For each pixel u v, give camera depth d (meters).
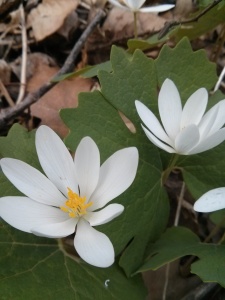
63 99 0.19
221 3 0.17
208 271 0.12
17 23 0.23
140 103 0.13
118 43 0.23
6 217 0.11
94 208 0.12
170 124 0.13
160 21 0.23
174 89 0.13
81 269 0.12
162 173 0.14
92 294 0.12
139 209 0.13
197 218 0.17
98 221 0.11
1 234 0.12
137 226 0.13
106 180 0.12
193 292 0.14
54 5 0.23
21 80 0.21
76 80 0.20
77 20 0.24
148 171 0.13
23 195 0.13
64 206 0.12
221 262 0.12
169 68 0.15
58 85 0.20
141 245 0.13
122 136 0.13
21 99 0.20
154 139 0.12
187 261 0.15
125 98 0.14
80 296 0.12
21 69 0.21
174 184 0.18
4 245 0.12
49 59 0.22
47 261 0.12
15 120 0.19
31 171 0.11
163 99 0.13
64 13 0.23
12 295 0.11
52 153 0.12
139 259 0.13
